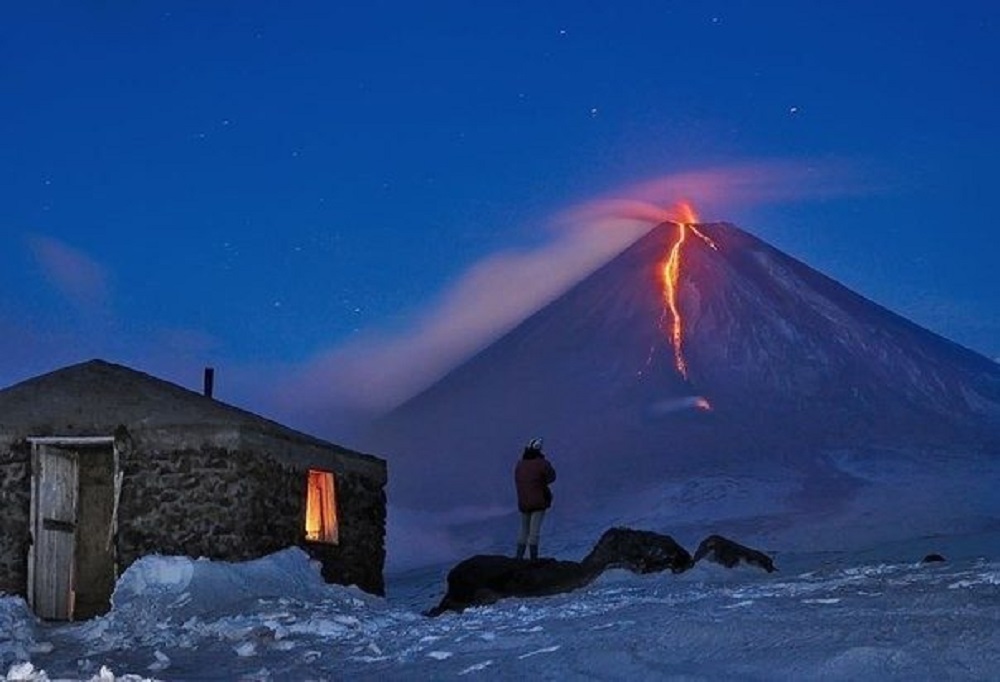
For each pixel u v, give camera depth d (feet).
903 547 100.78
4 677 28.35
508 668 28.68
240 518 57.77
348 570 66.69
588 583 56.54
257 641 39.99
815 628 27.45
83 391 60.49
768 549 165.78
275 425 63.16
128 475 59.00
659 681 25.07
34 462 59.77
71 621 59.82
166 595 52.39
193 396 62.13
